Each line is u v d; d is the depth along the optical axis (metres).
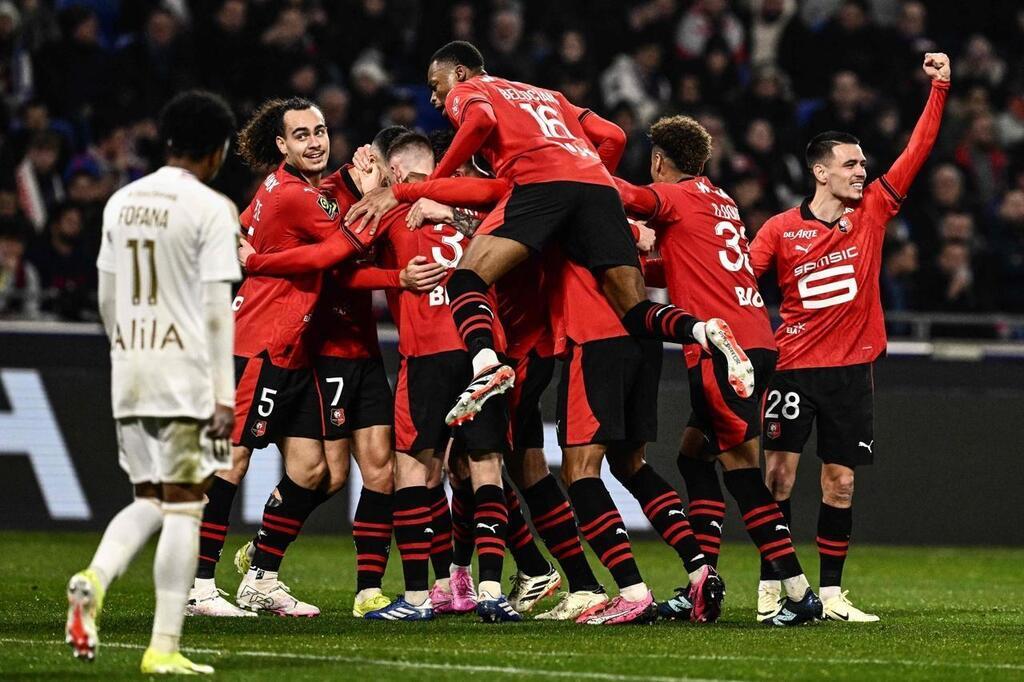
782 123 51.28
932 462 40.38
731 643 18.81
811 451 40.00
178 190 15.90
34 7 49.88
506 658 17.06
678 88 53.16
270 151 23.56
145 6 51.28
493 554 21.09
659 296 41.75
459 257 21.89
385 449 22.58
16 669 15.95
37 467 37.94
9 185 44.50
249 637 19.14
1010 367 40.81
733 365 19.72
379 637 19.16
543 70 50.94
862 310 23.31
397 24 53.34
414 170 22.56
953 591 29.86
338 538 38.75
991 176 52.91
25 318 39.72
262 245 23.00
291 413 22.88
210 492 22.66
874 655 18.03
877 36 55.00
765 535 21.42
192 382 15.83
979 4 59.06
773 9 56.28
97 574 14.98
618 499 39.81
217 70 48.94
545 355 22.00
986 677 16.47
